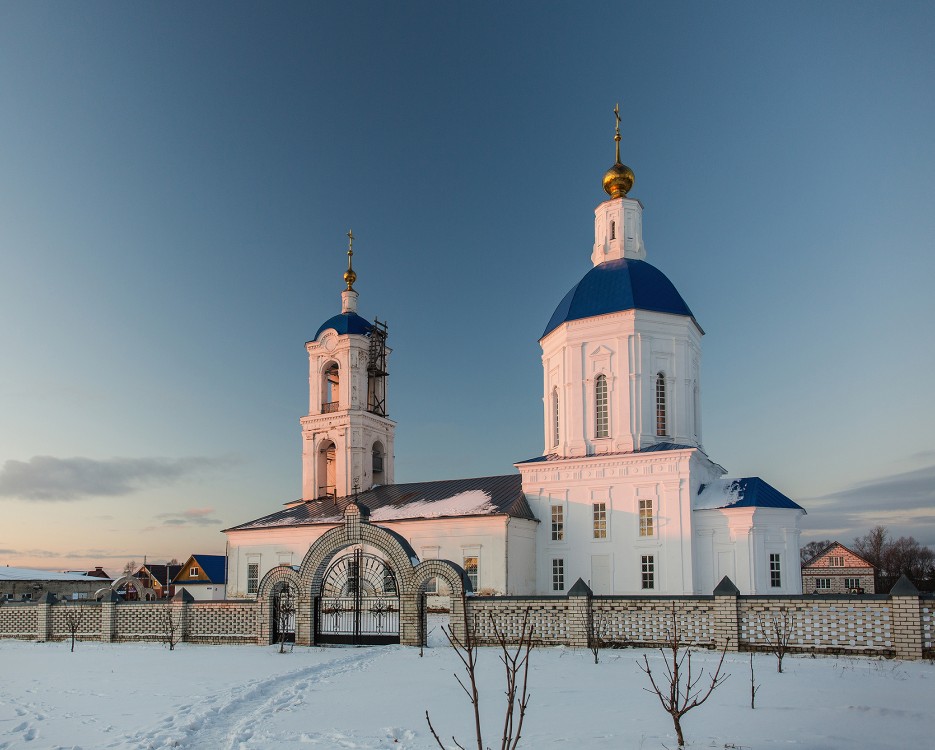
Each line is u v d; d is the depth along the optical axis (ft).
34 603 132.87
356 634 109.09
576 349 174.40
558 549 167.84
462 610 102.68
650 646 93.56
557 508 169.78
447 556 169.27
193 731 54.03
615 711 55.72
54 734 52.75
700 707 56.08
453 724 53.21
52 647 117.19
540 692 65.16
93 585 261.24
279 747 48.11
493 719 54.44
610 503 163.53
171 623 118.93
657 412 168.66
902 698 58.08
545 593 167.43
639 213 192.54
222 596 301.84
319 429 217.15
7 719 58.29
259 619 113.60
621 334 169.89
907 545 411.34
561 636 97.55
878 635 81.76
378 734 50.62
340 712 58.95
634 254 188.34
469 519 167.73
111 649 111.65
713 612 90.07
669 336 171.73
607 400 170.30
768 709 54.60
